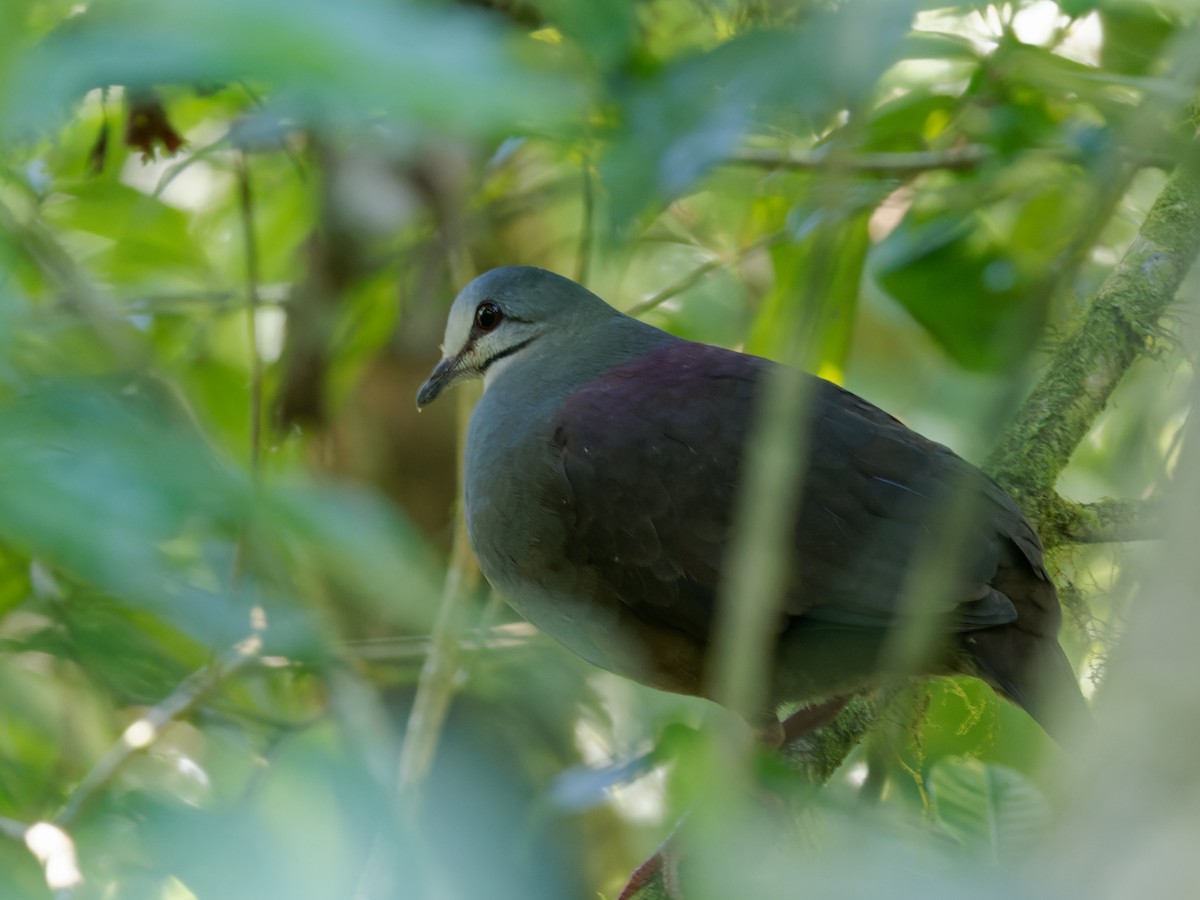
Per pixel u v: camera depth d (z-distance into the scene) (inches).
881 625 285.0
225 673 289.6
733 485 299.9
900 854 108.7
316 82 104.5
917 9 111.5
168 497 112.3
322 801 131.2
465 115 108.1
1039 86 319.0
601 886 413.7
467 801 140.9
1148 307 346.0
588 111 226.4
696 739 183.9
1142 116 148.0
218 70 101.8
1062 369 347.9
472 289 383.6
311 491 123.4
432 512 468.8
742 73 174.4
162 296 415.2
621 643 323.3
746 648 118.4
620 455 308.7
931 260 396.8
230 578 146.3
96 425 116.3
